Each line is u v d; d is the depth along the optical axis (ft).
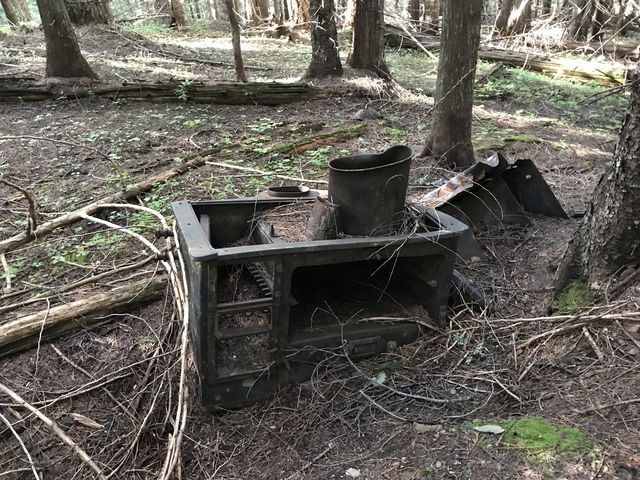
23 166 20.75
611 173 9.84
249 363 9.32
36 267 14.28
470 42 18.12
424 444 7.90
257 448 8.79
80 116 27.12
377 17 33.42
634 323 8.93
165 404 10.09
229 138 23.44
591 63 38.81
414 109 28.58
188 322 10.39
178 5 63.98
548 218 14.53
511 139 22.65
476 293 11.23
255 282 10.57
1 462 9.55
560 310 10.28
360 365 10.00
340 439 8.54
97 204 16.52
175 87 29.12
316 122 25.54
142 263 13.73
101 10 47.85
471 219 14.39
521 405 8.38
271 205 11.53
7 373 11.10
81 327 12.03
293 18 62.13
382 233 9.96
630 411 7.47
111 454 9.45
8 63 36.14
